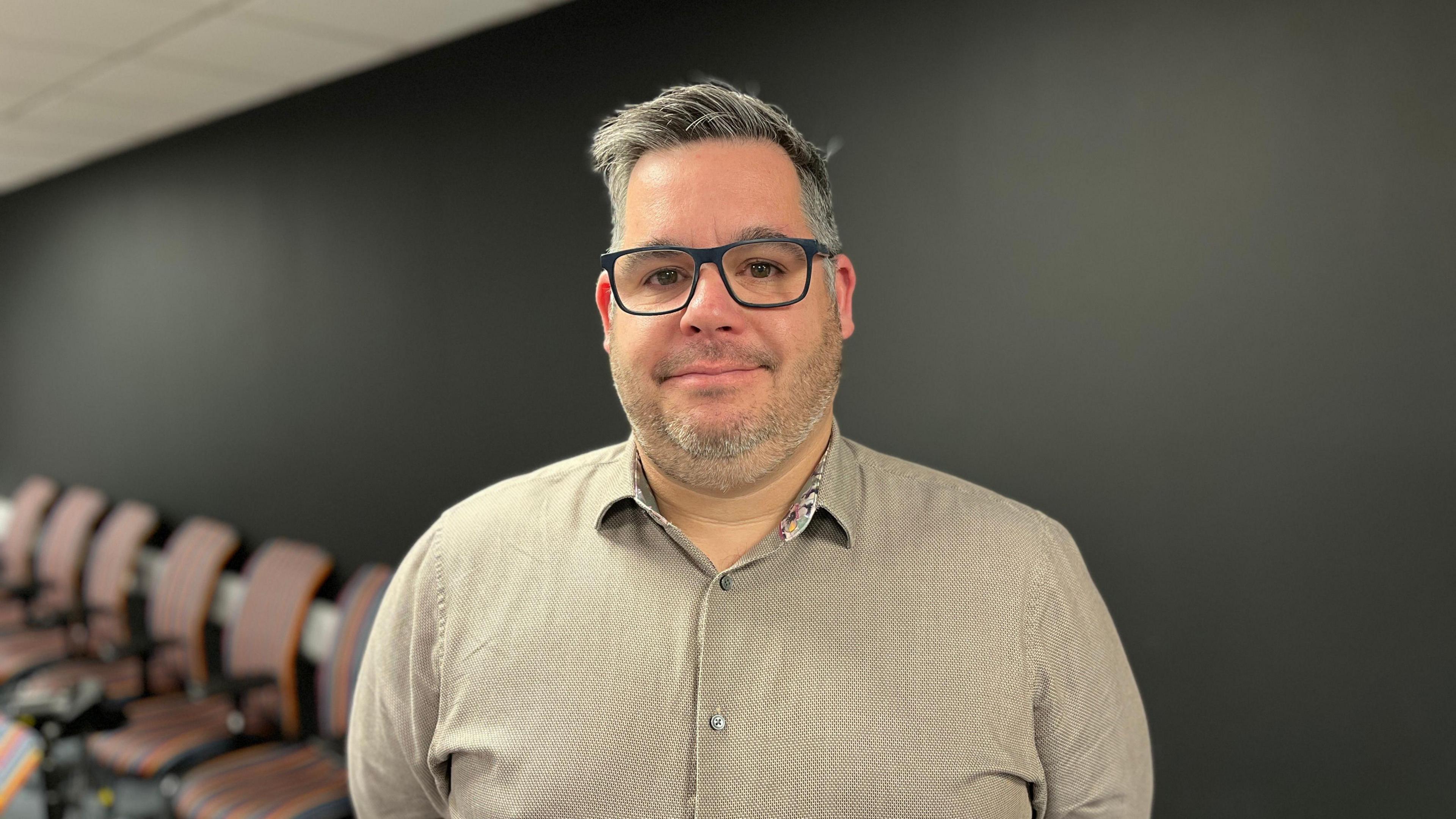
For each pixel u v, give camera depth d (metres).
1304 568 1.85
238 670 3.44
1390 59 1.70
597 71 2.89
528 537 1.17
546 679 1.08
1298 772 1.89
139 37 3.10
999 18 2.15
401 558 3.68
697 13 2.67
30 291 5.92
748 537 1.10
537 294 3.11
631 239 1.04
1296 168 1.80
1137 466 2.03
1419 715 1.75
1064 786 1.09
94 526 5.30
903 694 1.02
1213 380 1.92
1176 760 2.04
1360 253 1.74
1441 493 1.69
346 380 3.83
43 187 5.71
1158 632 2.04
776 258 1.02
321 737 3.86
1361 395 1.76
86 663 4.01
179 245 4.65
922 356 2.33
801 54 2.48
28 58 3.30
